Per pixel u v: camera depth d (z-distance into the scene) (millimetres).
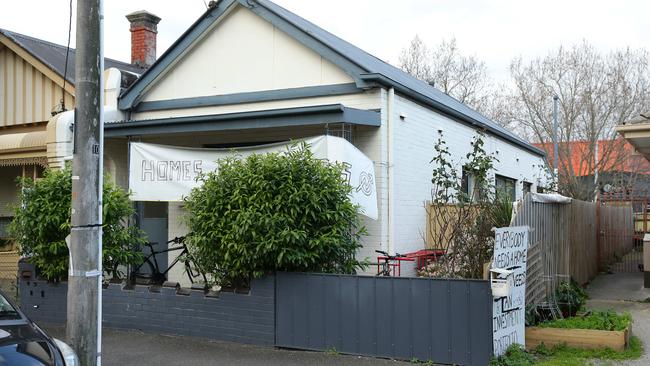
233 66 12227
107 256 9242
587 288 12555
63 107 13203
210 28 12344
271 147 10211
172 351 7770
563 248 10469
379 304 7340
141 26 17828
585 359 7012
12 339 5047
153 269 10250
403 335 7203
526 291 7992
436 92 17562
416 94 11820
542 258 9031
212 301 8312
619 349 7230
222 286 8289
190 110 12602
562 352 7301
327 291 7613
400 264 11094
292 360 7305
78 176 6250
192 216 8430
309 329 7695
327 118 9938
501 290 6523
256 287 8016
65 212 9242
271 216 7629
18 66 15211
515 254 7316
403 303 7211
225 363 7223
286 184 7723
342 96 11078
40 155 13312
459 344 6910
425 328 7090
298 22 12141
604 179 35031
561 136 33250
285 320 7824
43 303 9734
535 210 8938
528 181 21359
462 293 6922
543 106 33562
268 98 11758
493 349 6727
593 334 7352
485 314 6793
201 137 12656
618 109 32188
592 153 32344
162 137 12867
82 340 6180
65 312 9539
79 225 6234
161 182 11039
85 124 6266
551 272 9539
